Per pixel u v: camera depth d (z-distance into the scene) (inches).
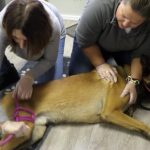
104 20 69.0
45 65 73.6
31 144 69.2
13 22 53.1
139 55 79.3
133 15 58.0
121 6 61.1
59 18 82.2
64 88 74.1
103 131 72.4
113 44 76.5
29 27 53.2
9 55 104.1
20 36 55.1
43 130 71.7
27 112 70.1
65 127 74.3
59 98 72.8
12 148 65.5
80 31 73.9
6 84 88.2
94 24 70.3
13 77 89.4
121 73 77.6
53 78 84.9
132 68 77.5
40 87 75.1
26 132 65.2
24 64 99.0
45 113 72.5
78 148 68.3
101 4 67.2
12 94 73.3
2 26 59.2
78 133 72.4
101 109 73.5
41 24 54.4
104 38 74.9
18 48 68.1
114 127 73.3
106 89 74.1
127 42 74.5
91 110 73.1
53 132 72.9
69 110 73.0
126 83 75.3
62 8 130.0
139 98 80.4
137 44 75.4
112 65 81.1
